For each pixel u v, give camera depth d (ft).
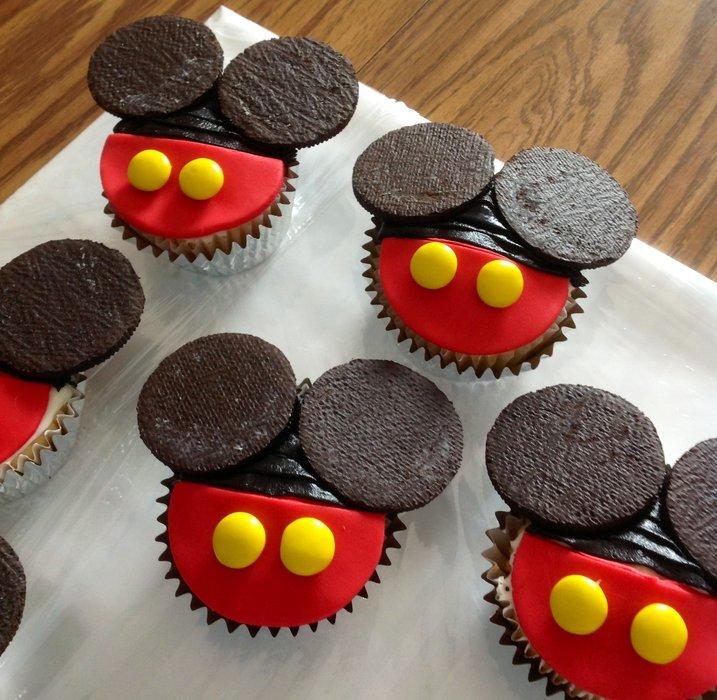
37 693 0.81
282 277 0.97
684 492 0.75
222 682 0.81
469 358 0.88
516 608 0.74
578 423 0.79
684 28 1.12
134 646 0.82
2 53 1.18
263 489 0.77
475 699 0.80
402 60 1.13
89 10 1.19
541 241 0.84
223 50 1.01
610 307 0.93
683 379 0.91
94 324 0.84
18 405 0.83
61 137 1.14
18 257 0.87
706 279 0.94
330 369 0.84
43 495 0.88
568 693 0.77
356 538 0.76
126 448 0.90
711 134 1.06
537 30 1.13
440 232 0.85
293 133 0.89
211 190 0.87
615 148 1.06
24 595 0.76
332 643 0.82
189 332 0.94
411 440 0.79
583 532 0.75
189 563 0.76
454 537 0.85
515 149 1.07
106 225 0.99
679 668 0.71
